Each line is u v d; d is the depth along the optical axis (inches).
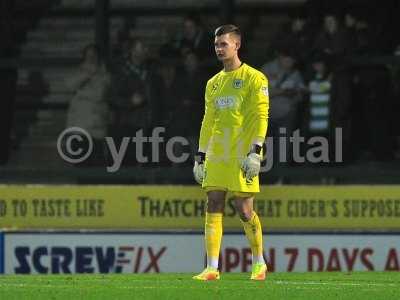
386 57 1616.6
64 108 1803.6
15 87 1727.4
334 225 1553.9
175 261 1551.4
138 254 1553.9
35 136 1782.7
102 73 1649.9
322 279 1131.3
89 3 1930.4
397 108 1632.6
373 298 905.5
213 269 1082.1
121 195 1577.3
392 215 1546.5
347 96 1593.3
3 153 1711.4
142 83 1631.4
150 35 1844.2
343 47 1615.4
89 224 1582.2
